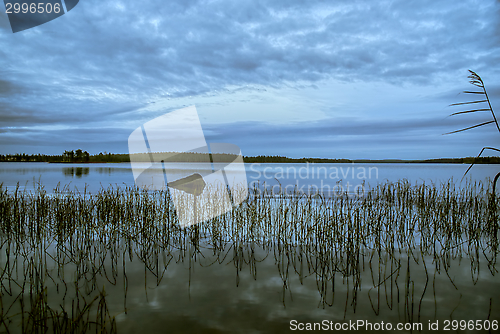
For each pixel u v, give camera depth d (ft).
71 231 13.87
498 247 13.34
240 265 11.68
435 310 8.23
